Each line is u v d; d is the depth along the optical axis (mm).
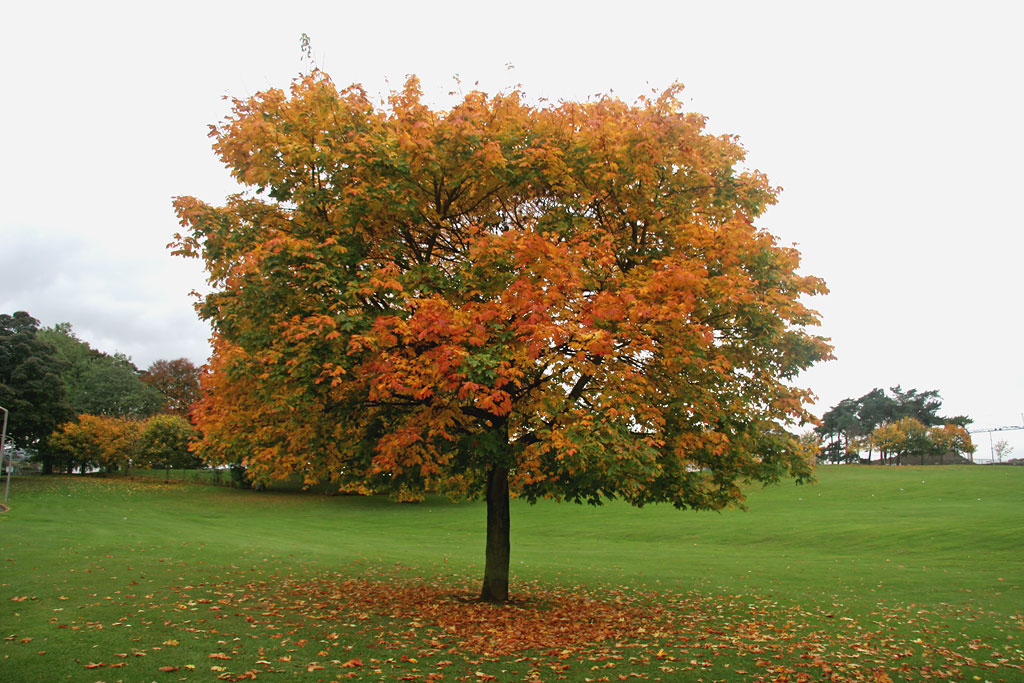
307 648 8352
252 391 11039
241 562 17719
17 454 72625
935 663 8656
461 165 10352
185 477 58969
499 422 10680
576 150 10812
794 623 11609
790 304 10281
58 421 53094
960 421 84812
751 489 50531
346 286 9195
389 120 10969
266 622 9812
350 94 10828
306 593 12945
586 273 9875
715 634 10305
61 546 18266
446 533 33562
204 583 13500
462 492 14227
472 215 11820
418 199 10617
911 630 11094
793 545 27797
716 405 10508
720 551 25891
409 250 10898
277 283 9070
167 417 59250
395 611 11172
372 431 10836
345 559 20141
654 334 9625
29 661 7305
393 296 9383
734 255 10086
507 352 8688
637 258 11086
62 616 9609
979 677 8008
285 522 37094
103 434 56844
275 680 6984
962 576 18625
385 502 49031
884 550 25422
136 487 50719
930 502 41656
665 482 10711
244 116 10570
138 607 10453
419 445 10219
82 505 37156
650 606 13266
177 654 7785
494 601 12461
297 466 11578
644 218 11188
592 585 16609
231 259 10188
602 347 8656
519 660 8227
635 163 10719
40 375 51562
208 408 12164
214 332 11320
